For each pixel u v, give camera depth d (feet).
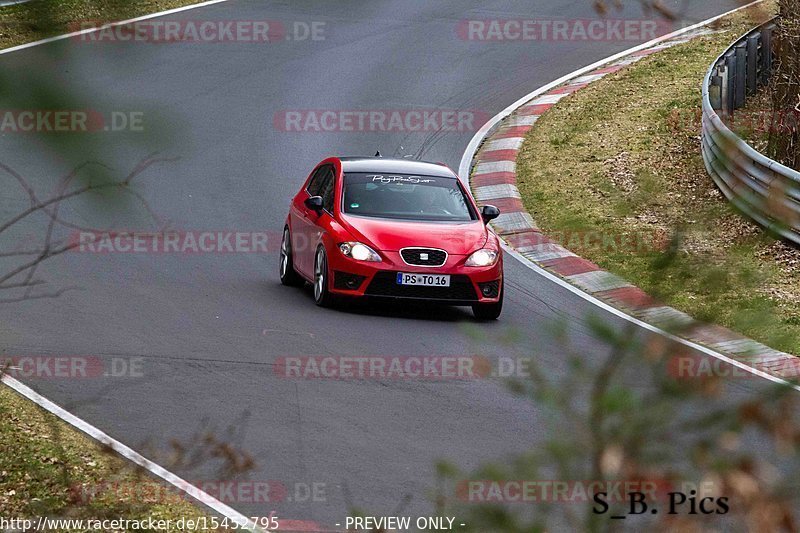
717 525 24.89
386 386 110.83
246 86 276.21
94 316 131.54
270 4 342.03
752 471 24.44
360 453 90.27
